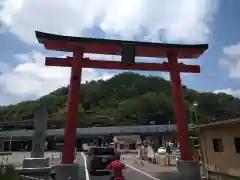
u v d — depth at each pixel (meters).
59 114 163.75
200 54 18.33
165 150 50.28
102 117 172.25
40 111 12.62
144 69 17.98
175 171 19.72
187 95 196.00
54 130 94.31
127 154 60.81
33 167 11.20
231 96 179.75
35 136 12.23
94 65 17.30
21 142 98.62
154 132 94.00
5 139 90.81
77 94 15.67
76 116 15.25
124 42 16.59
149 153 34.94
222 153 13.42
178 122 16.23
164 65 18.09
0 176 10.76
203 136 15.67
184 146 15.62
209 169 14.80
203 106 156.12
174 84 17.12
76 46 16.53
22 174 10.73
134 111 191.38
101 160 19.20
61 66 17.02
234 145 12.32
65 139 14.66
